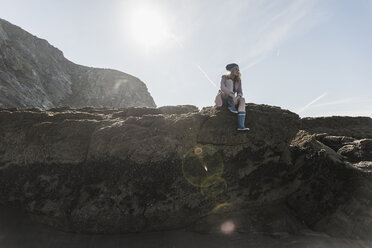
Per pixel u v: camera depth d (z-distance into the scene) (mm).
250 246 4066
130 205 4430
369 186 4414
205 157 4664
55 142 4766
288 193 4965
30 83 35219
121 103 50688
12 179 4801
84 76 54031
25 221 4574
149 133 4625
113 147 4559
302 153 5219
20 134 4953
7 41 38719
